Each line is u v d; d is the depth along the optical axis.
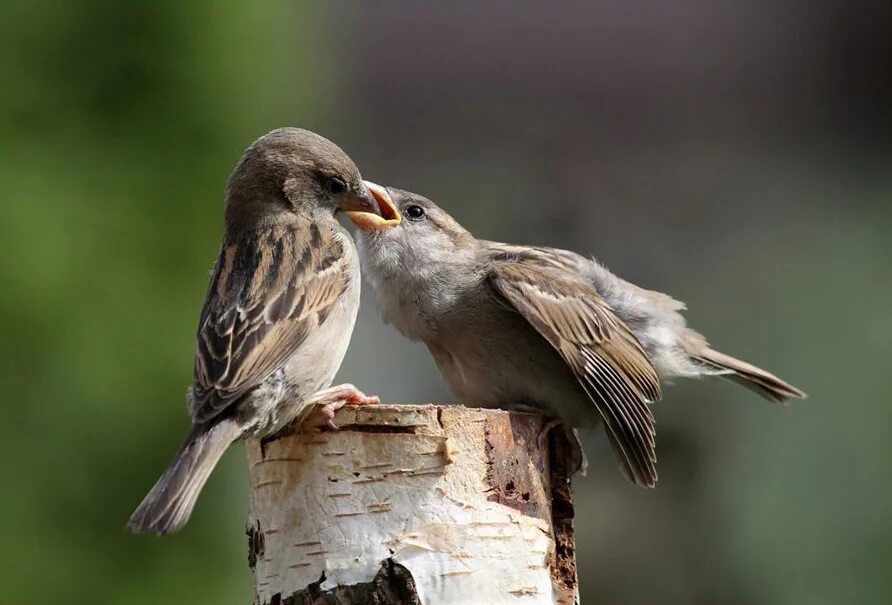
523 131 24.39
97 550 12.16
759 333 18.61
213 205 12.77
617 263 21.03
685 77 26.20
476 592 6.89
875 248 19.56
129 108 12.75
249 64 13.12
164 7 12.78
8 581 11.92
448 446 6.92
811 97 26.06
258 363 7.43
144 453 12.30
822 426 17.30
